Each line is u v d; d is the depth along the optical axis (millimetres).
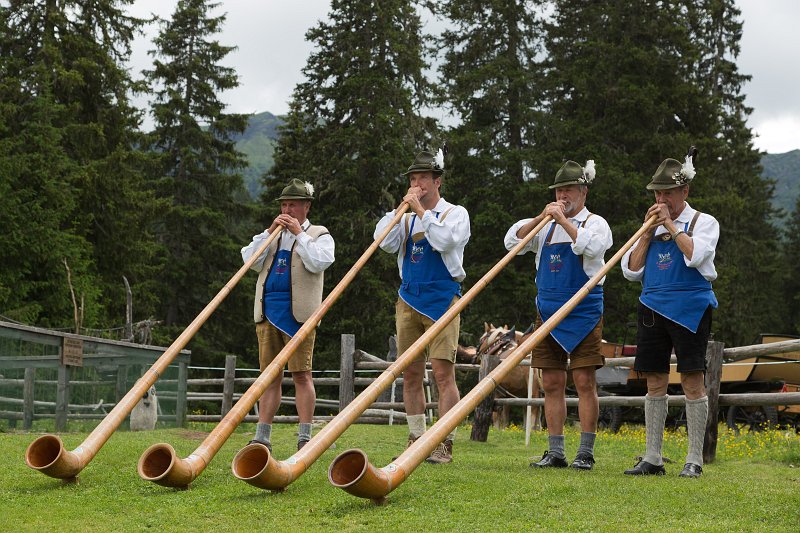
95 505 4895
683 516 4629
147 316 32000
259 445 5023
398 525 4324
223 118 42375
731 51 44656
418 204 6914
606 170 32250
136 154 31922
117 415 5828
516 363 5301
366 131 33000
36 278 26016
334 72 34906
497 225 32812
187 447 7863
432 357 6934
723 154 37750
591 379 6695
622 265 6754
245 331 37719
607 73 35562
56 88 30609
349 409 5234
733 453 8820
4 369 9086
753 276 44438
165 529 4332
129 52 33719
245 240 40938
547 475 5926
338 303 32250
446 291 7000
